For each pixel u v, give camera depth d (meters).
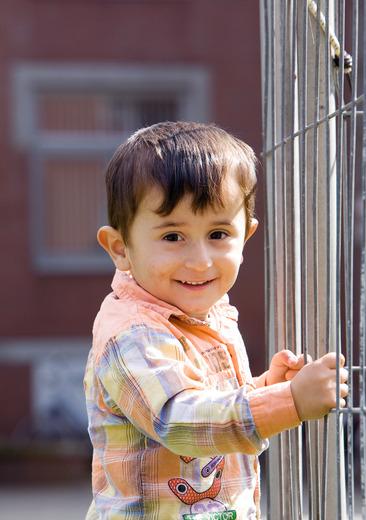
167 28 15.05
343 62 2.64
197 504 2.81
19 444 13.64
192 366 2.76
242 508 2.86
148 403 2.67
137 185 2.81
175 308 2.83
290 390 2.56
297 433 2.98
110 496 2.87
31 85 14.95
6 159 14.90
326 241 2.84
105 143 15.23
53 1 14.97
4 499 11.84
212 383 2.87
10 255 14.84
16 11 14.91
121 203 2.89
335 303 2.79
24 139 14.93
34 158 14.98
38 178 14.99
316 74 2.84
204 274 2.79
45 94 15.09
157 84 15.06
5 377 14.73
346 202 2.73
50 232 15.09
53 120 15.16
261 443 2.58
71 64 15.01
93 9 15.03
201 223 2.79
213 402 2.59
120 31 15.06
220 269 2.82
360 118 3.07
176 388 2.65
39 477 13.20
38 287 14.87
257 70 14.95
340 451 2.77
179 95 15.22
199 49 15.02
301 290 2.94
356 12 2.54
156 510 2.80
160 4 15.07
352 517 2.53
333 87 2.99
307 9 2.88
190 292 2.81
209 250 2.80
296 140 3.08
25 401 14.71
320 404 2.54
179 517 2.80
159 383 2.67
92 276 14.98
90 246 15.15
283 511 3.12
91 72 15.03
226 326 3.04
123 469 2.84
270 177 3.20
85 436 14.54
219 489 2.84
